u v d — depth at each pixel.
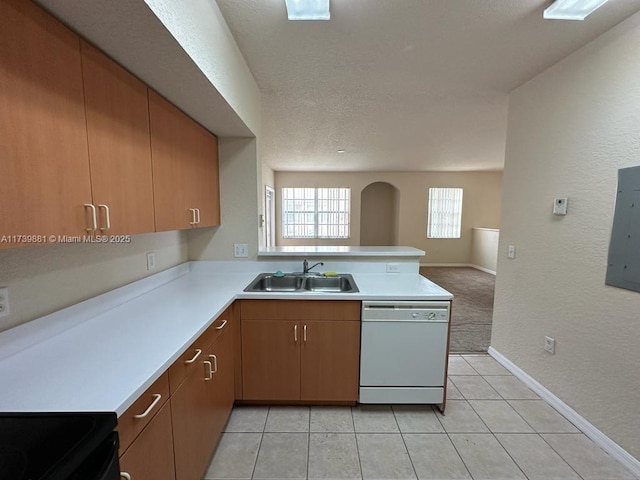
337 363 1.95
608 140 1.64
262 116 3.08
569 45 1.77
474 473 1.52
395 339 1.92
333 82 2.29
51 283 1.21
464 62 1.98
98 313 1.45
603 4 1.41
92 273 1.44
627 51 1.53
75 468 0.60
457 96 2.56
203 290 1.94
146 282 1.87
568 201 1.90
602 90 1.67
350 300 1.90
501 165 6.28
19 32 0.76
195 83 1.37
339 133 3.76
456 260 7.49
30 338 1.11
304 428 1.83
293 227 7.37
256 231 2.45
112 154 1.13
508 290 2.50
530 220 2.23
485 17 1.51
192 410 1.28
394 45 1.77
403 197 7.30
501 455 1.63
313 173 7.23
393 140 4.13
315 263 2.50
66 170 0.92
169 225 1.58
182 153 1.73
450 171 7.21
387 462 1.59
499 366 2.57
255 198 2.42
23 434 0.68
